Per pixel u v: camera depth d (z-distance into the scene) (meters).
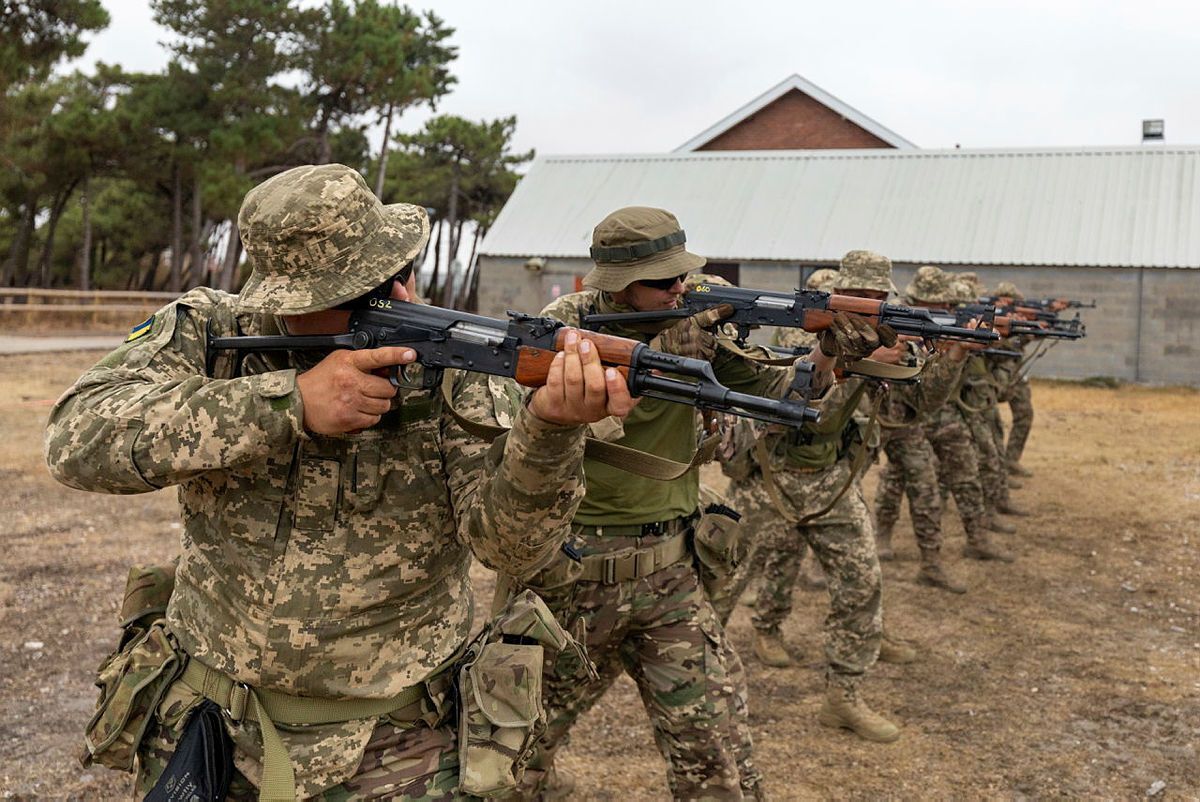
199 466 1.85
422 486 2.08
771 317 3.51
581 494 1.95
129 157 30.97
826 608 6.13
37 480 8.45
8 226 39.97
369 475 2.03
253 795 2.06
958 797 3.86
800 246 22.20
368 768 2.04
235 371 2.15
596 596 3.08
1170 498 9.23
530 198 25.52
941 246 21.34
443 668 2.13
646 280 3.18
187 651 2.10
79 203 42.22
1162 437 12.91
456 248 45.72
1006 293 9.80
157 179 32.75
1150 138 27.16
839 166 24.30
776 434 4.44
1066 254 20.36
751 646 5.47
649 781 3.94
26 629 5.16
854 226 22.39
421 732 2.10
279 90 30.33
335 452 2.02
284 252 1.97
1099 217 21.08
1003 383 8.18
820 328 3.61
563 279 23.88
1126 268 19.86
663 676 3.10
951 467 7.18
